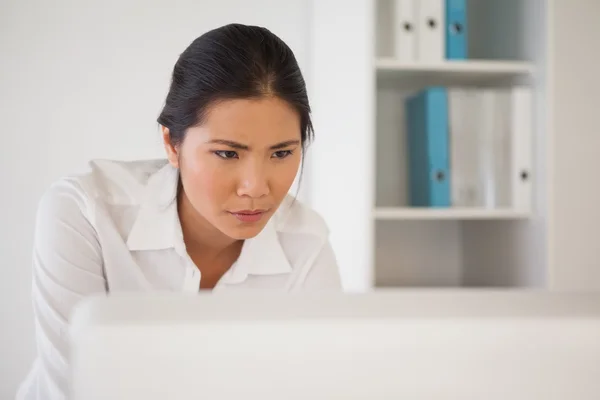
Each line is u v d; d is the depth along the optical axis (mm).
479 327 270
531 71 2172
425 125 2146
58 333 975
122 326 258
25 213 2432
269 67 879
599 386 273
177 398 256
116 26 2453
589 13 2154
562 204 2135
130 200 1123
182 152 941
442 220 2471
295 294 281
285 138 888
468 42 2521
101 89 2451
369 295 283
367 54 2010
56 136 2434
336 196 2242
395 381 269
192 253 1153
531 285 2182
